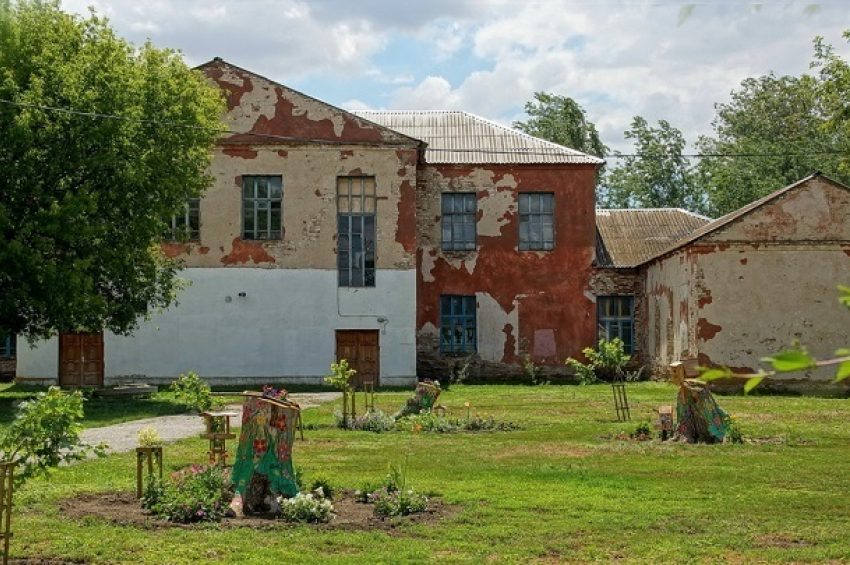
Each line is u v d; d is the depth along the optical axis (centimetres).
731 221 3186
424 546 926
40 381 3544
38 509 1080
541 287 3909
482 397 2970
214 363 3575
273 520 1045
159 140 2750
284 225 3600
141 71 2775
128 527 992
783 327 3173
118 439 1847
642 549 915
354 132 3622
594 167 3925
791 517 1070
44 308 2552
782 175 5991
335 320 3597
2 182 2517
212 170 3597
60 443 839
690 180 7162
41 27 2672
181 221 3594
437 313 3900
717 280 3192
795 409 2488
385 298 3606
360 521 1043
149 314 3197
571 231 3912
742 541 949
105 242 2681
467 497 1173
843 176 5825
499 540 959
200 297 3581
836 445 1730
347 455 1602
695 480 1318
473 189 3925
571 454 1608
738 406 2581
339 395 3153
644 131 7231
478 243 3912
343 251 3619
